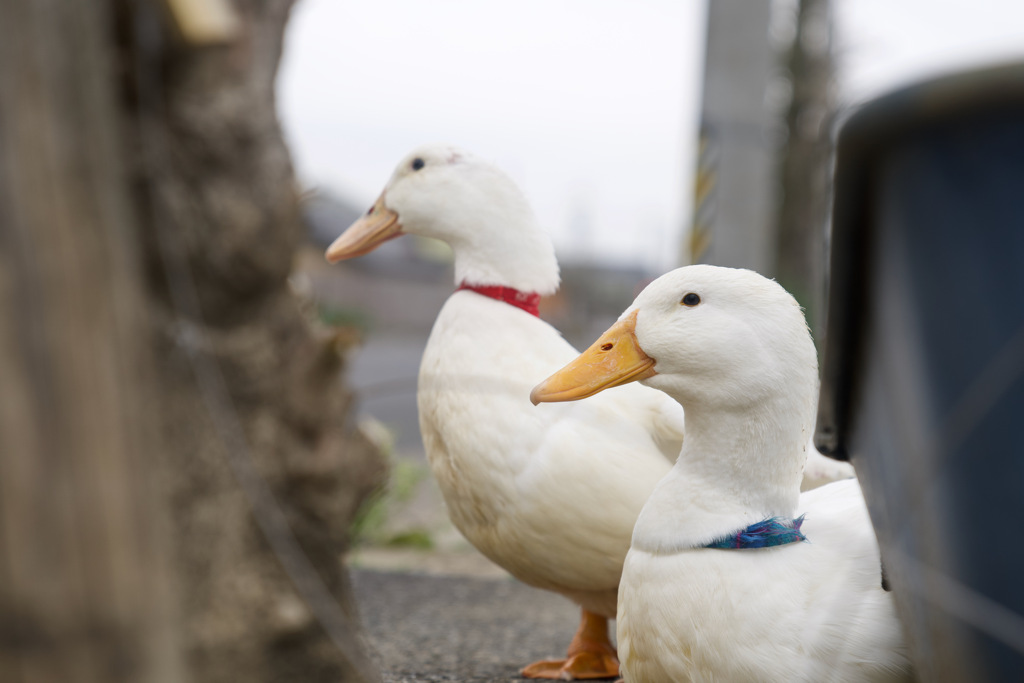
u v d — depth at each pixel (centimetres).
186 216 136
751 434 219
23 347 99
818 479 311
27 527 99
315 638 155
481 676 309
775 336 219
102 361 104
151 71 133
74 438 101
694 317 223
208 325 144
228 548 146
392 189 334
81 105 103
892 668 194
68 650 101
